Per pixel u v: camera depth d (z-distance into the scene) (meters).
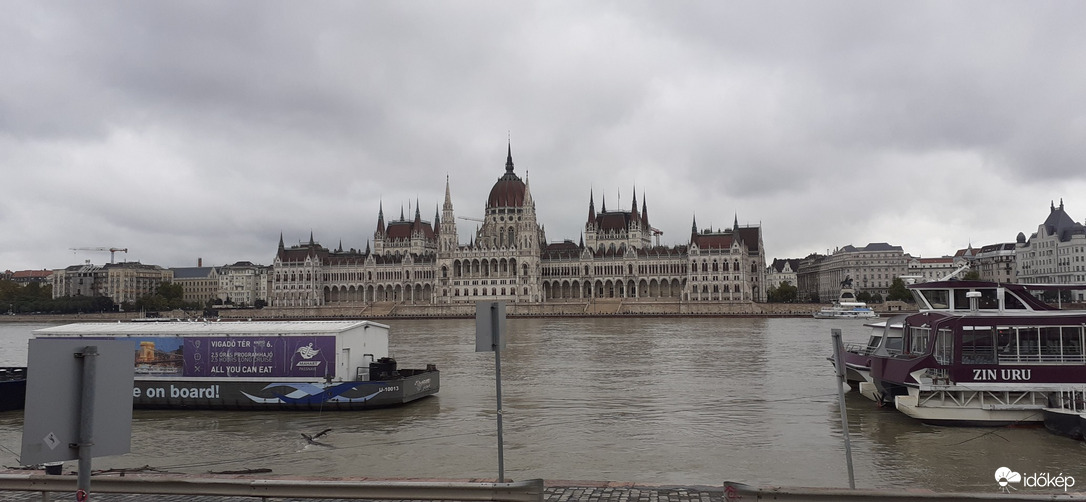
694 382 66.81
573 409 52.03
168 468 34.97
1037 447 38.31
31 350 11.49
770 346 108.88
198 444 40.69
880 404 52.06
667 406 53.25
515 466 35.09
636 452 38.19
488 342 22.52
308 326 52.41
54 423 11.62
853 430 43.66
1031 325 43.50
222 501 22.33
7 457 38.25
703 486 24.67
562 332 154.25
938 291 51.12
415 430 44.31
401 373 57.19
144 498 22.69
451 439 41.72
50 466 25.53
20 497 22.89
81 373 11.86
